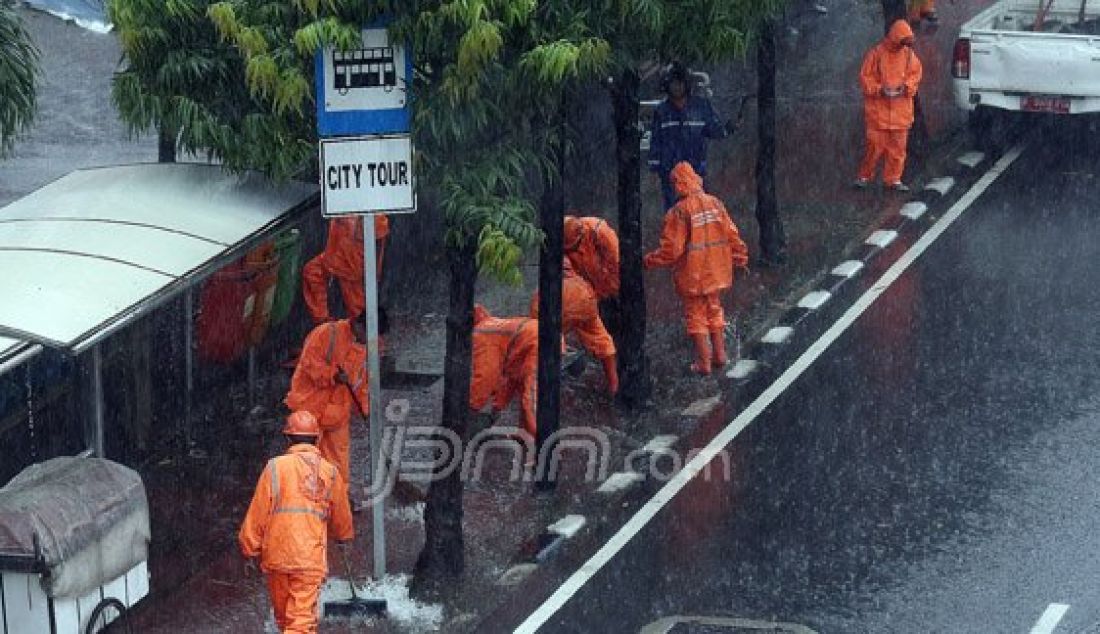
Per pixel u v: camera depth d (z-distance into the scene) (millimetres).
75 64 52875
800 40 63719
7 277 30828
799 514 35562
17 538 28672
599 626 31719
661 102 48156
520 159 31672
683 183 40906
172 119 33250
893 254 48375
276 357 41938
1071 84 52531
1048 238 49156
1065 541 34156
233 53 33062
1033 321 44156
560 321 36625
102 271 31234
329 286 43438
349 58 30797
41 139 48312
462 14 29312
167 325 38156
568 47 29953
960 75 53594
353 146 31156
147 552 31797
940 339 43312
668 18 33969
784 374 41844
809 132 56625
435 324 44656
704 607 32250
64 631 29359
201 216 33875
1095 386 40719
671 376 41844
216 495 36688
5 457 33312
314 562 29750
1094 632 31078
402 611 32219
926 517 35219
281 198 35156
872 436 38719
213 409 39875
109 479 30656
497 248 30594
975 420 39250
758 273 47344
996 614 31719
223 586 33406
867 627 31422
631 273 39406
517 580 33344
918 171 53938
